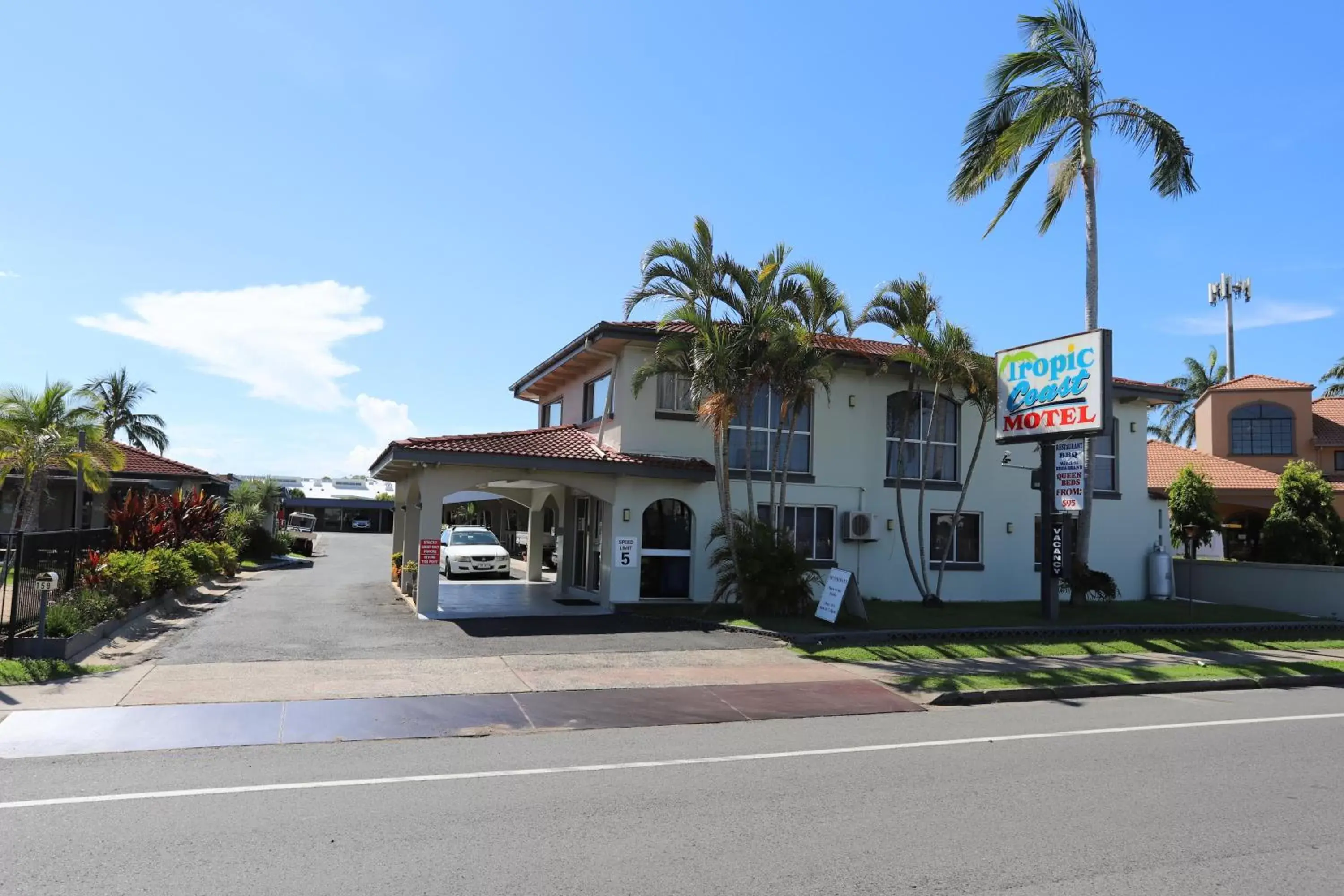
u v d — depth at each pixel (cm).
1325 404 3794
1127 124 1912
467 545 2673
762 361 1617
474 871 505
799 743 862
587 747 830
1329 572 2130
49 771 704
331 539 5628
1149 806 651
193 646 1298
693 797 664
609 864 519
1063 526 1766
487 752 801
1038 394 1762
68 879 481
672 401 1898
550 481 1769
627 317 1702
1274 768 779
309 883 484
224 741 815
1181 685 1257
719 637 1516
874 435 2061
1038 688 1170
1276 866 530
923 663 1365
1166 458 3209
